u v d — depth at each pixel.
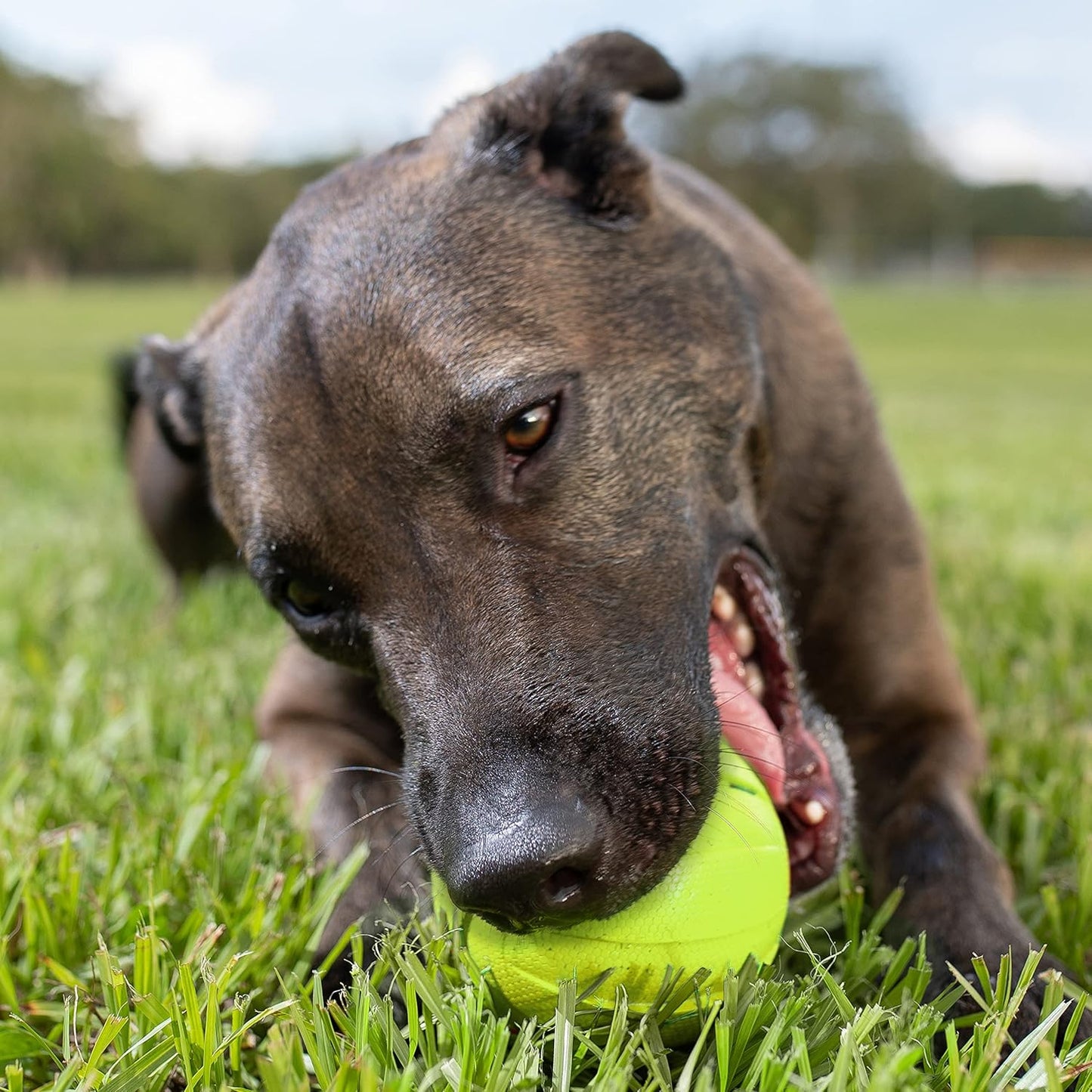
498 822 0.35
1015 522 1.04
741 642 0.46
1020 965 0.38
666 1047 0.35
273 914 0.41
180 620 0.77
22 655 0.68
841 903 0.41
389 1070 0.33
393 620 0.40
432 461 0.39
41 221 12.10
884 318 6.11
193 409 0.53
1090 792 0.48
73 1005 0.37
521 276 0.43
